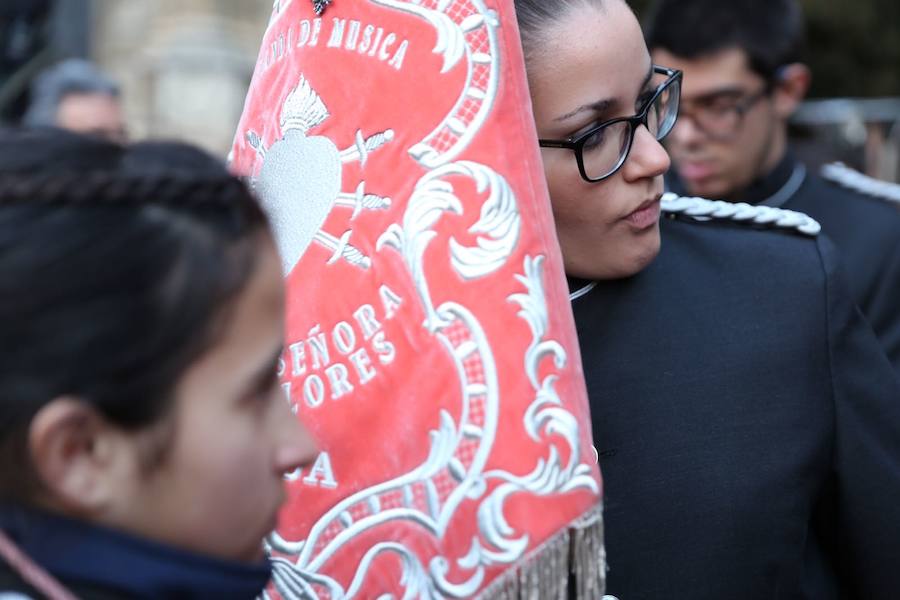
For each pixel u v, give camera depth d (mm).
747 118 2781
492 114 1279
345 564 1261
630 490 1512
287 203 1413
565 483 1182
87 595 913
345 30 1402
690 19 2732
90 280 862
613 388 1538
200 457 931
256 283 950
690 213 1661
